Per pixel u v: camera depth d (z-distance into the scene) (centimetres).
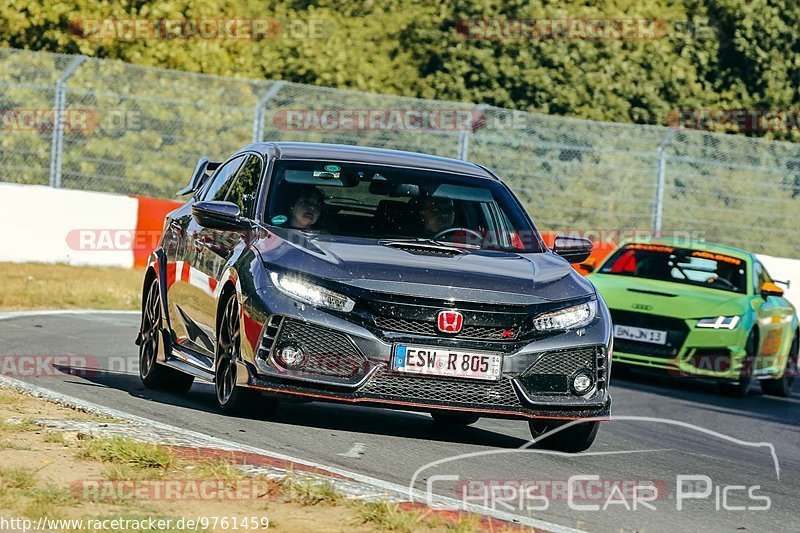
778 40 9212
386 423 2516
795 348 4609
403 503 1648
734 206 6781
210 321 2384
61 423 1978
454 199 2502
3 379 2545
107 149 6412
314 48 8450
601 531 1673
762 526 1844
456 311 2142
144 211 6031
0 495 1505
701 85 9131
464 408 2141
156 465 1736
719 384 4181
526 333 2181
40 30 7675
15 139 6306
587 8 9031
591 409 2227
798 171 6862
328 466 1908
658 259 4544
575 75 8725
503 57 8750
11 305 4488
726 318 4069
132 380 2903
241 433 2133
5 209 5784
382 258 2225
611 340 2267
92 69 6419
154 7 7856
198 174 3020
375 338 2112
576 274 2383
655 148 6719
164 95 6494
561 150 6669
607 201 6625
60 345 3422
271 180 2453
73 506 1500
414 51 8962
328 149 2611
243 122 6550
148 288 2850
